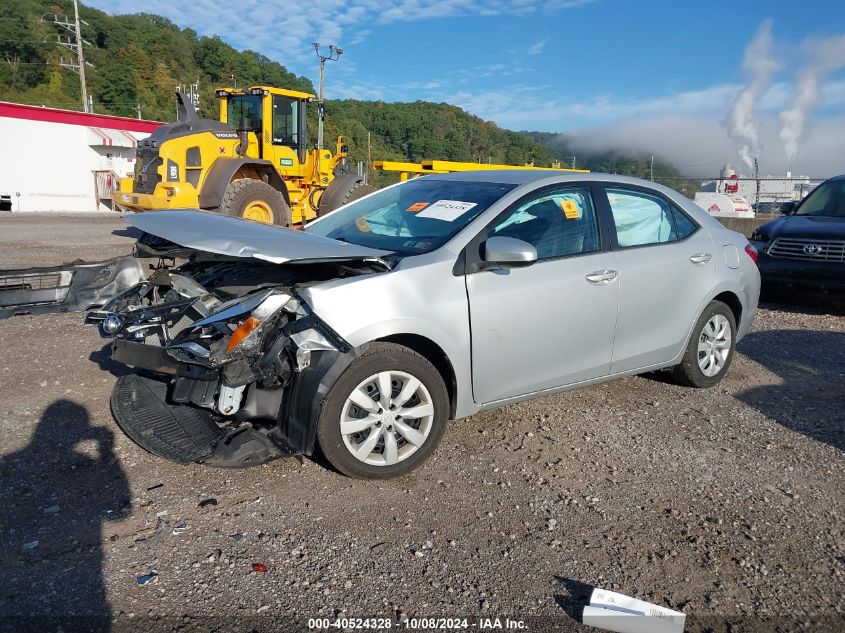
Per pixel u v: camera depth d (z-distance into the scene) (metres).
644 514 3.53
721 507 3.62
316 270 3.89
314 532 3.23
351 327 3.50
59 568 2.87
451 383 3.96
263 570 2.93
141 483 3.59
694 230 5.23
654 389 5.42
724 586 2.97
